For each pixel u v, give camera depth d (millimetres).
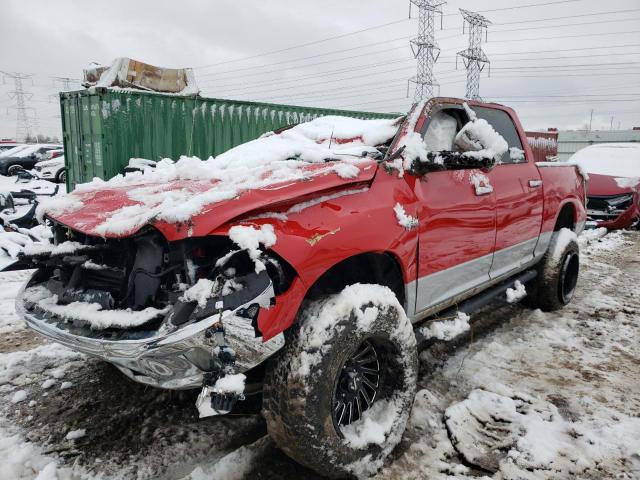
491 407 3002
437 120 3303
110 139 8172
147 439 2703
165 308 2094
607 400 3197
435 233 2939
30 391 3189
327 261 2268
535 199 4129
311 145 3510
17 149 21438
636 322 4688
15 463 2461
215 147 9453
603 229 9789
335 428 2238
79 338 2115
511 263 3965
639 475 2457
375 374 2600
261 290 2004
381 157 2990
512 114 4168
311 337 2154
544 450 2604
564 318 4754
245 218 2176
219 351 1904
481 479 2395
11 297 5070
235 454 2523
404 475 2430
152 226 2145
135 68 8992
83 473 2416
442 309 3348
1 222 7527
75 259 2445
